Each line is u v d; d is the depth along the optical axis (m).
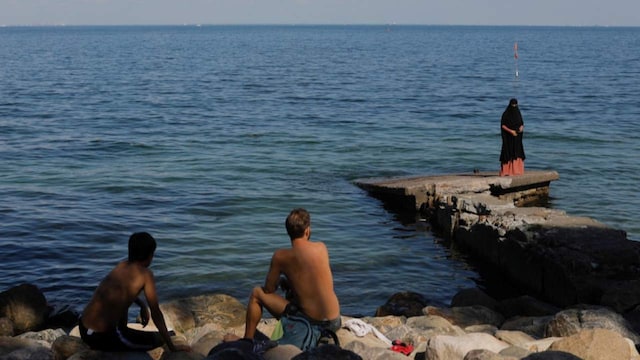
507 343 8.02
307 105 47.19
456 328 9.21
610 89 58.31
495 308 11.53
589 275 12.55
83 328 7.06
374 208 20.17
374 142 31.31
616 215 19.56
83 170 24.83
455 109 44.47
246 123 38.06
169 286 13.80
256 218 18.83
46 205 19.77
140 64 94.75
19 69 81.81
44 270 14.69
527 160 27.09
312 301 7.23
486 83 64.75
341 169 25.47
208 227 17.89
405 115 41.47
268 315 12.11
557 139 31.95
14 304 11.23
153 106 46.44
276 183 23.03
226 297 11.15
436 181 20.11
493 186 20.11
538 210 16.22
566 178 24.16
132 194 21.27
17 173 24.12
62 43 181.25
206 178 23.66
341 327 8.19
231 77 72.44
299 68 87.06
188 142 31.30
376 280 14.55
